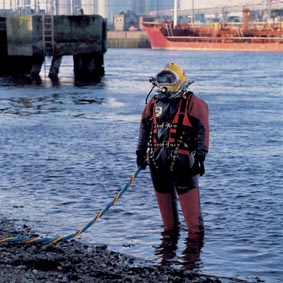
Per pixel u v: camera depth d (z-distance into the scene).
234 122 29.27
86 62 71.12
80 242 10.32
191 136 10.10
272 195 13.91
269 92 49.28
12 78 67.56
